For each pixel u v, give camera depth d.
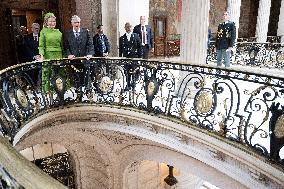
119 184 11.16
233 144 5.30
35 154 11.75
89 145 10.45
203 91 5.78
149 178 11.87
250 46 14.39
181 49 8.14
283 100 7.57
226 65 9.44
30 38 8.33
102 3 10.25
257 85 9.40
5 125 4.45
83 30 7.64
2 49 10.05
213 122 5.68
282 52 13.87
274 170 4.64
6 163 1.26
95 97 7.84
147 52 9.09
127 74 7.18
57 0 10.21
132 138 8.98
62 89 7.07
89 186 12.16
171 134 6.65
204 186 12.27
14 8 9.90
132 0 10.58
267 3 17.53
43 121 6.71
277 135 4.57
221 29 9.28
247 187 5.27
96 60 7.19
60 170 11.80
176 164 7.67
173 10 19.34
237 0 13.91
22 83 7.89
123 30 10.60
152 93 6.69
